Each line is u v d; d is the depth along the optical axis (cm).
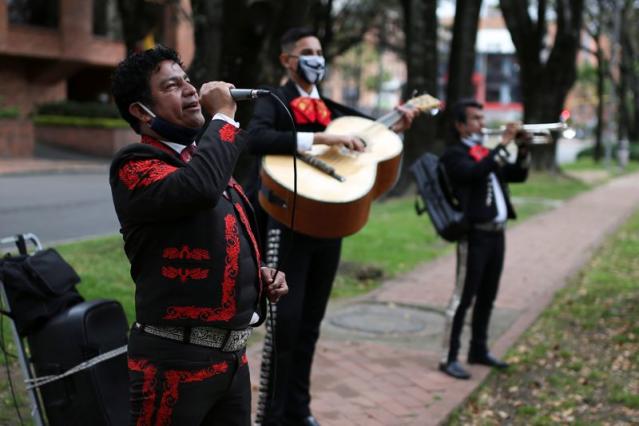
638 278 842
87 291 625
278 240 371
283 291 258
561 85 2159
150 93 225
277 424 372
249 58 679
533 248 1048
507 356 546
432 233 1129
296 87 394
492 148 490
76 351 306
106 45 2881
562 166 3259
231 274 223
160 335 222
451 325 497
